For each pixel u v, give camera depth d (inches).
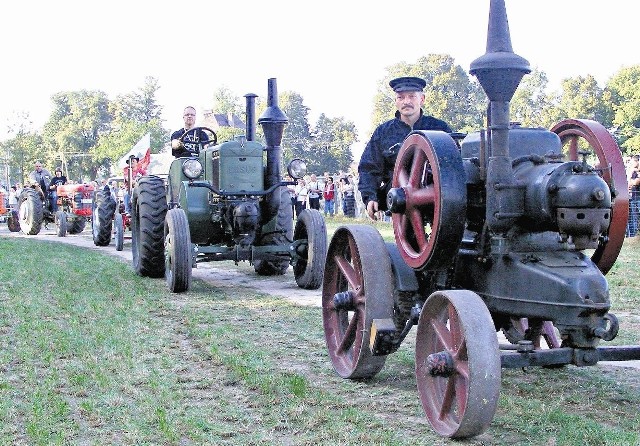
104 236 638.5
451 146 165.6
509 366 152.5
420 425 166.2
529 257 157.8
